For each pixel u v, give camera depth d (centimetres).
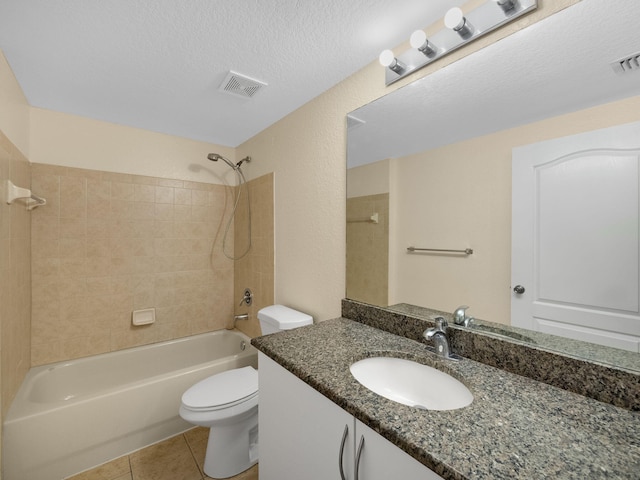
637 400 71
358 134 148
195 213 258
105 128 217
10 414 145
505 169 99
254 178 243
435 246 117
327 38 128
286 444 104
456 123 111
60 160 200
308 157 182
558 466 53
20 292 167
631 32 76
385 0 107
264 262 228
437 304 117
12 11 110
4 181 136
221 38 128
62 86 167
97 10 111
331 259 165
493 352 96
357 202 148
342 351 108
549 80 89
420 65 120
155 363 233
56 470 151
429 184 120
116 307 222
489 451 56
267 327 180
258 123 218
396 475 65
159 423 183
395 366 108
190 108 194
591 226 81
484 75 103
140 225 232
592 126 81
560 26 87
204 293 263
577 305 83
